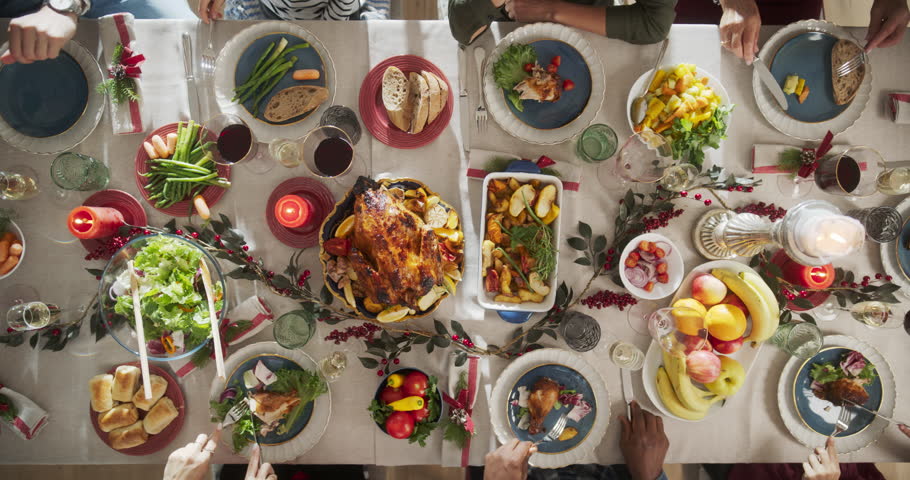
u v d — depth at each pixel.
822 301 1.83
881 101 1.83
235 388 1.76
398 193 1.63
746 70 1.83
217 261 1.77
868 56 1.82
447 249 1.70
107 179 1.76
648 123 1.74
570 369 1.81
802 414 1.83
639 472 1.78
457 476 2.90
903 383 1.85
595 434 1.80
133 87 1.74
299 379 1.74
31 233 1.78
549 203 1.67
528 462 1.79
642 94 1.75
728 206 1.83
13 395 1.75
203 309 1.62
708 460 1.85
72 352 1.78
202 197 1.76
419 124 1.71
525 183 1.70
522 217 1.70
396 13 2.61
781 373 1.83
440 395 1.74
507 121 1.78
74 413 1.79
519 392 1.80
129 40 1.73
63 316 1.78
